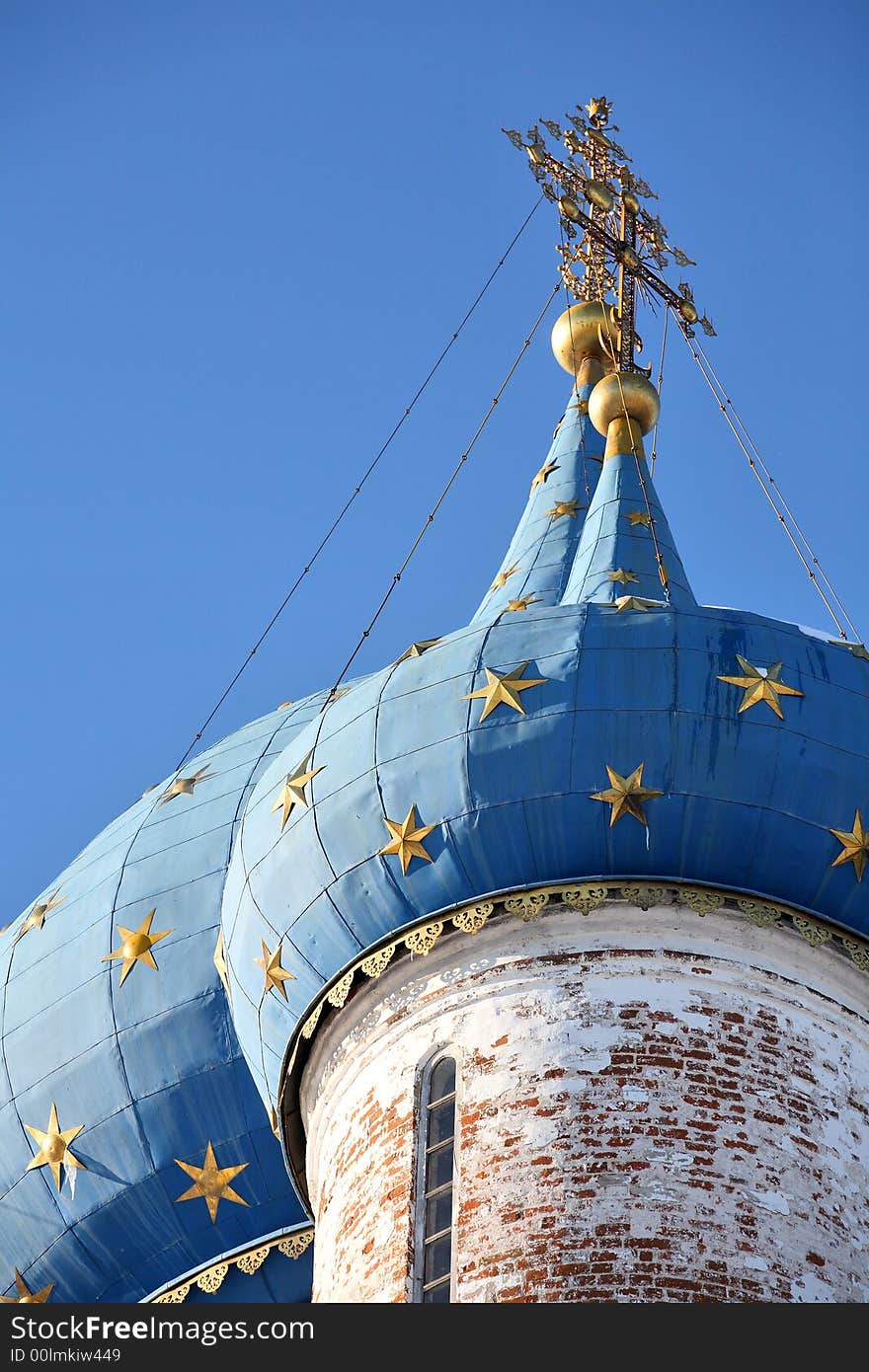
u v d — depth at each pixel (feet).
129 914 113.19
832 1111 86.12
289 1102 95.66
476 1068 86.94
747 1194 82.53
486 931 89.76
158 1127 108.88
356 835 91.81
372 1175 87.35
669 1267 80.23
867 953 89.86
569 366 136.15
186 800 117.91
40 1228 110.52
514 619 95.14
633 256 134.31
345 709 95.61
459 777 90.33
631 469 115.24
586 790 89.15
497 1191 83.30
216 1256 108.68
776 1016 87.71
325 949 92.99
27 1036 112.37
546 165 134.51
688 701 90.48
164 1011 110.01
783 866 89.61
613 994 87.30
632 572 109.50
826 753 90.58
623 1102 84.53
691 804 89.10
